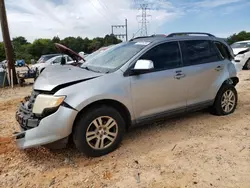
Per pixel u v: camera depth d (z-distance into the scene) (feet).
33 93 10.97
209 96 14.89
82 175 9.61
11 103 22.93
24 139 10.07
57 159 10.92
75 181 9.24
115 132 11.29
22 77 37.47
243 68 39.78
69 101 9.93
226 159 10.42
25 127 10.53
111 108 10.97
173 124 14.69
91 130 10.66
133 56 11.89
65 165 10.40
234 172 9.45
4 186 9.07
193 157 10.67
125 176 9.43
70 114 9.86
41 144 9.85
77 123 10.30
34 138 9.91
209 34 15.56
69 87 10.20
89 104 10.33
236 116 15.89
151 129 14.01
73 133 10.42
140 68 11.21
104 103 11.02
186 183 8.85
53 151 11.64
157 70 12.29
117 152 11.30
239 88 24.98
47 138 9.84
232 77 16.10
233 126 14.19
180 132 13.48
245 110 17.17
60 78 10.82
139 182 9.02
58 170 10.04
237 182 8.83
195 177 9.20
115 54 13.24
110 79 10.98
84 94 10.18
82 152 10.63
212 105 15.62
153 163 10.28
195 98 14.10
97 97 10.37
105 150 11.04
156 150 11.43
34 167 10.34
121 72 11.34
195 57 14.05
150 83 11.94
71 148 11.91
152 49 12.39
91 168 10.08
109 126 11.05
